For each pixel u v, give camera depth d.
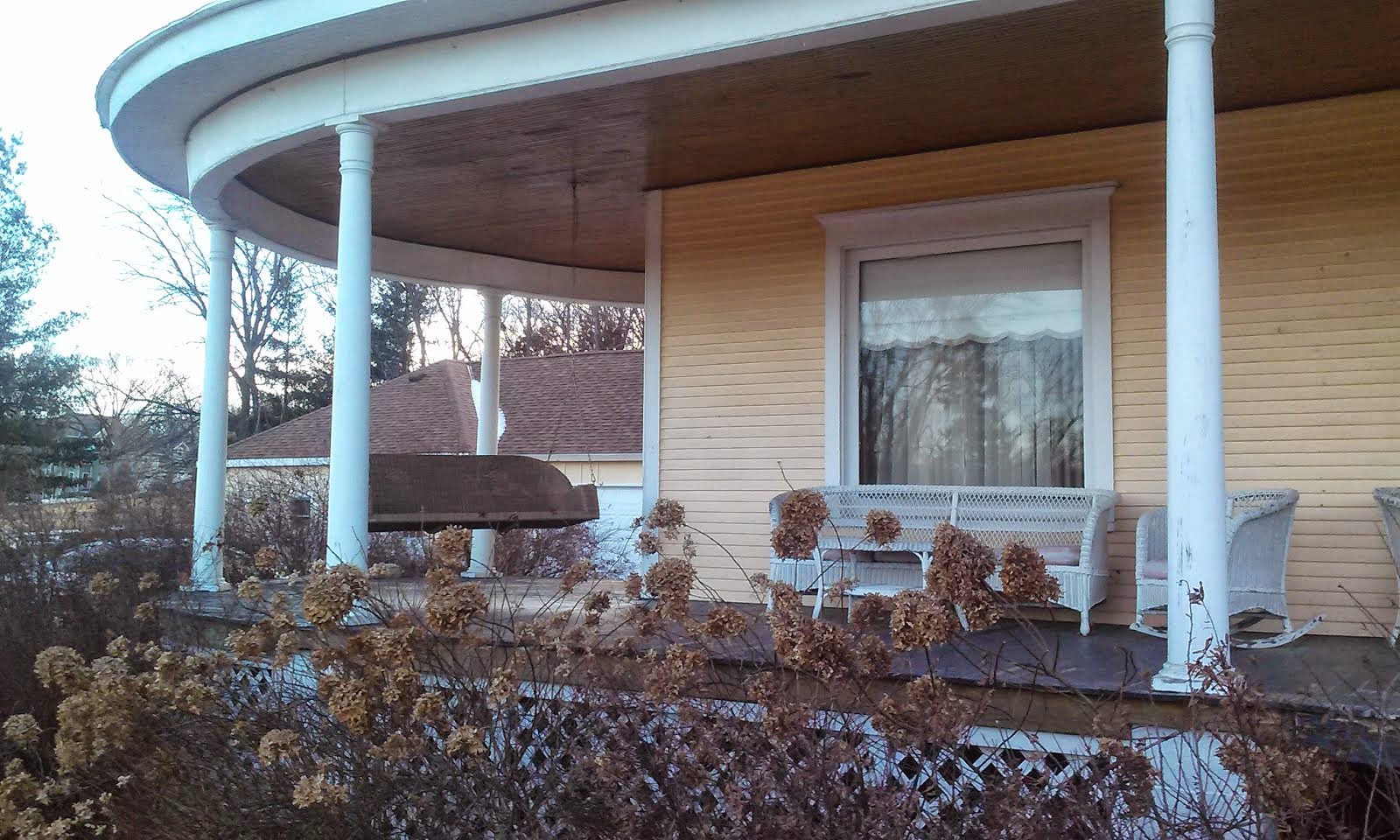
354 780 3.27
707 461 6.49
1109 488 5.39
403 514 5.44
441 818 3.14
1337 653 4.32
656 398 6.66
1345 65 4.66
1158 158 5.43
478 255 8.57
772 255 6.38
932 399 5.94
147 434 20.84
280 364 24.62
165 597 5.34
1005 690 3.48
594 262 9.00
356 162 4.87
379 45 4.77
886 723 2.53
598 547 14.65
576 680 3.28
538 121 5.37
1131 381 5.41
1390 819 2.63
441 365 18.89
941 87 4.95
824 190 6.24
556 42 4.46
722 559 6.40
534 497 5.86
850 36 4.01
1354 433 4.97
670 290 6.68
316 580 3.03
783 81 4.87
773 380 6.33
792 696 3.04
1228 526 4.20
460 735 2.84
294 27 4.58
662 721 2.99
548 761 3.18
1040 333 5.70
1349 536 4.95
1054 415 5.63
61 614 5.29
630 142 5.76
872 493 5.61
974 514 5.33
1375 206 4.98
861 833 2.47
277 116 5.10
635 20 4.31
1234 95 5.06
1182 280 3.43
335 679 3.02
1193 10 3.46
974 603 2.28
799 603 2.71
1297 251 5.11
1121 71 4.75
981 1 3.72
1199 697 2.74
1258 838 2.37
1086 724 3.35
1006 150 5.77
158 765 3.62
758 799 2.57
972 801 2.53
